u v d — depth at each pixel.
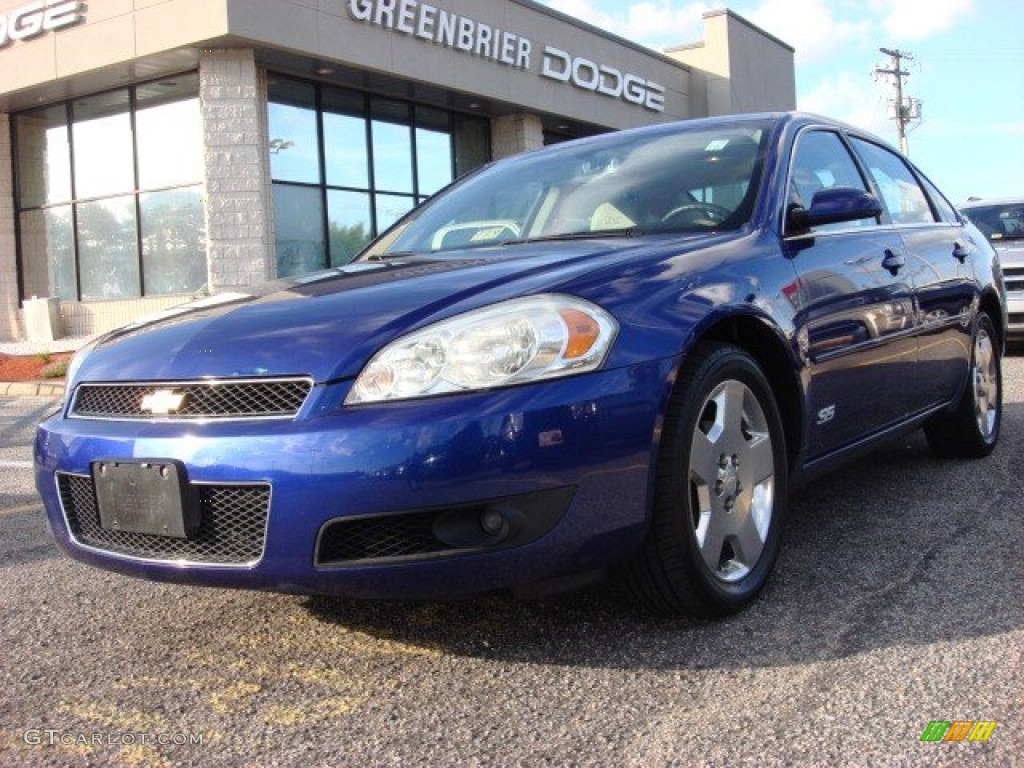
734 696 2.26
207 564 2.38
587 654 2.54
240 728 2.23
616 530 2.37
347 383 2.31
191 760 2.08
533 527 2.25
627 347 2.40
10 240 16.30
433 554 2.24
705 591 2.62
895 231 4.02
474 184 4.14
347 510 2.21
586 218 3.43
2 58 14.80
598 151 3.92
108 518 2.54
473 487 2.19
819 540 3.51
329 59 13.71
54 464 2.67
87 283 15.76
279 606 3.05
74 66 14.00
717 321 2.65
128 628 2.94
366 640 2.73
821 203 3.27
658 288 2.58
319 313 2.57
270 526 2.27
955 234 4.72
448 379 2.26
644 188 3.47
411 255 3.45
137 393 2.58
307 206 14.79
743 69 23.23
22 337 16.39
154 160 14.77
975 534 3.50
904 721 2.10
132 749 2.15
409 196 16.55
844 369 3.28
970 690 2.24
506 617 2.83
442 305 2.46
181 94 14.35
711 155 3.54
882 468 4.70
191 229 14.54
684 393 2.54
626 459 2.36
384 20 14.38
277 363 2.39
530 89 17.20
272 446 2.27
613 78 19.34
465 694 2.34
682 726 2.12
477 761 2.01
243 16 12.60
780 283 2.98
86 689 2.49
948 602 2.81
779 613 2.78
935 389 4.18
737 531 2.79
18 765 2.09
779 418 2.94
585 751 2.03
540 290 2.44
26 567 3.66
